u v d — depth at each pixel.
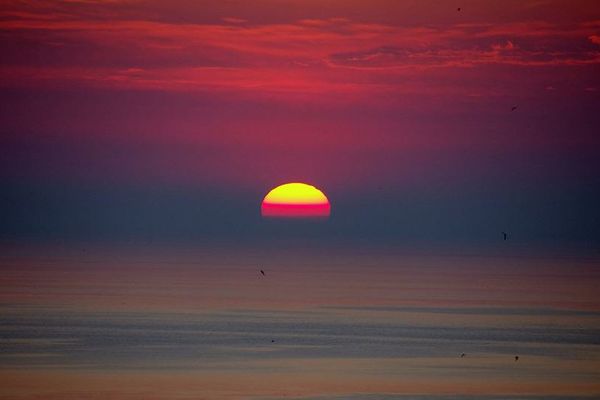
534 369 191.62
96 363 195.88
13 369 188.50
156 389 169.62
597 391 170.12
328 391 168.12
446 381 178.25
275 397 163.00
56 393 166.25
